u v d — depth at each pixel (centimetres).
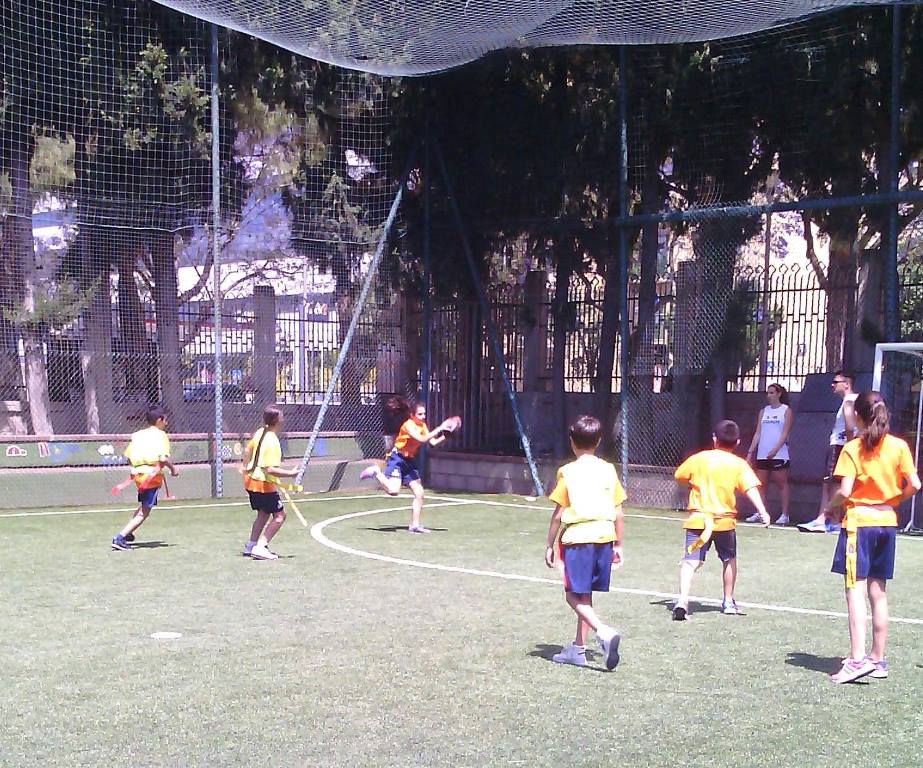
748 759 453
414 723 502
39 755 453
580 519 608
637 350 1688
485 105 1755
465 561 1030
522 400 1805
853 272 1589
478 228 1794
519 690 562
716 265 1653
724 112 1584
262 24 1262
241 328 1752
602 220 1634
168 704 530
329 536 1212
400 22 1239
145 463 1093
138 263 1842
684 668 612
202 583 895
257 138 1848
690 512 770
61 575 934
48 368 1827
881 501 589
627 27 1266
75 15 1631
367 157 1839
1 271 1723
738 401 1700
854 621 584
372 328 1858
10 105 1620
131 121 1688
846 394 1286
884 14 1420
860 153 1520
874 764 448
